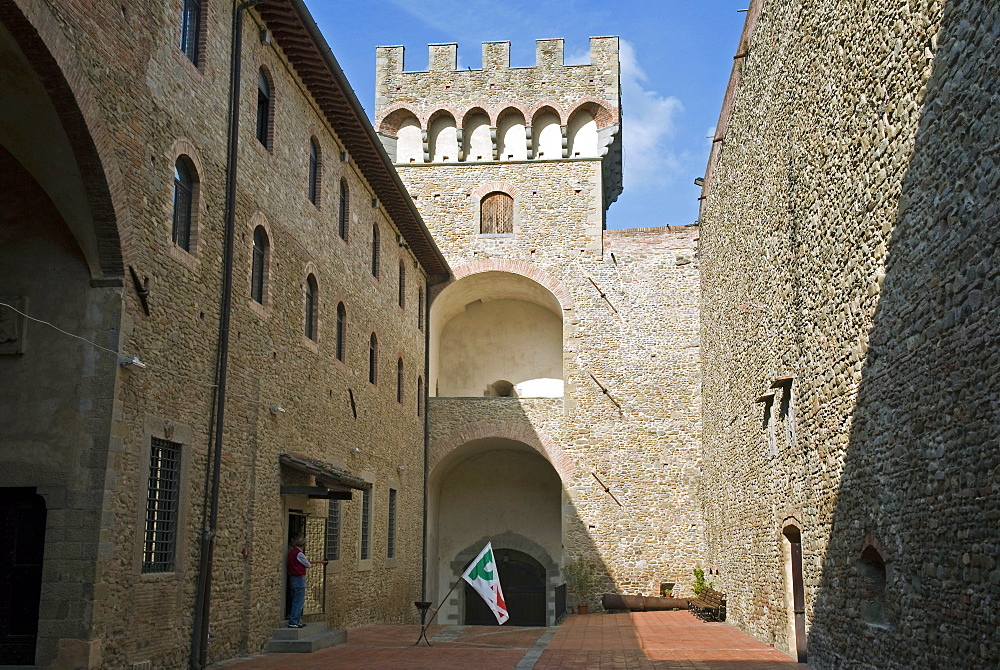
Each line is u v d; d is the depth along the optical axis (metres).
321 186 18.59
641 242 29.02
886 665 9.62
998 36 6.80
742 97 17.64
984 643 7.20
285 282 16.27
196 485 12.51
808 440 12.80
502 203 29.75
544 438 28.30
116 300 10.66
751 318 17.23
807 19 12.23
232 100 14.09
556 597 24.81
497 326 32.03
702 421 27.55
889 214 9.30
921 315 8.48
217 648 12.97
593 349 28.53
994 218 6.92
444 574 31.27
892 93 9.10
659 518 27.50
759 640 17.17
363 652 14.84
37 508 10.61
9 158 10.89
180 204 12.60
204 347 12.86
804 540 13.17
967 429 7.50
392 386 24.20
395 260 24.94
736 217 18.91
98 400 10.45
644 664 13.62
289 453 16.02
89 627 9.91
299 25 15.76
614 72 29.91
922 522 8.54
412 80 30.45
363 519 21.39
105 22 10.45
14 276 10.81
